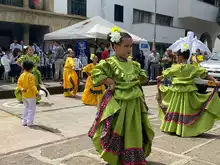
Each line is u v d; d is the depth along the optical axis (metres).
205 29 29.66
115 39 3.61
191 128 5.45
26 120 5.93
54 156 4.33
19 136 5.23
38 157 4.28
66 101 8.88
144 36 21.44
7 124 6.02
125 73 3.63
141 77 3.87
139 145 3.60
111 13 20.50
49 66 13.73
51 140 5.04
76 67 11.20
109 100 3.61
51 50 14.63
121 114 3.57
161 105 5.86
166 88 5.82
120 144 3.58
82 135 5.39
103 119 3.55
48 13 16.95
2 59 11.91
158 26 22.41
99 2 19.70
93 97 8.32
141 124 3.72
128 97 3.57
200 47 11.88
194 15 26.14
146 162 4.02
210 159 4.30
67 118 6.70
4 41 17.58
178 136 5.46
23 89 5.78
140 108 3.75
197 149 4.73
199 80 5.98
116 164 3.61
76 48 13.71
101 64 3.61
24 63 5.86
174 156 4.39
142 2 22.72
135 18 22.59
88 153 4.46
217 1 29.77
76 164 4.04
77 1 18.48
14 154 4.38
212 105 5.43
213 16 28.72
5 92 9.45
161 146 4.85
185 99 5.45
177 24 26.36
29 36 18.02
